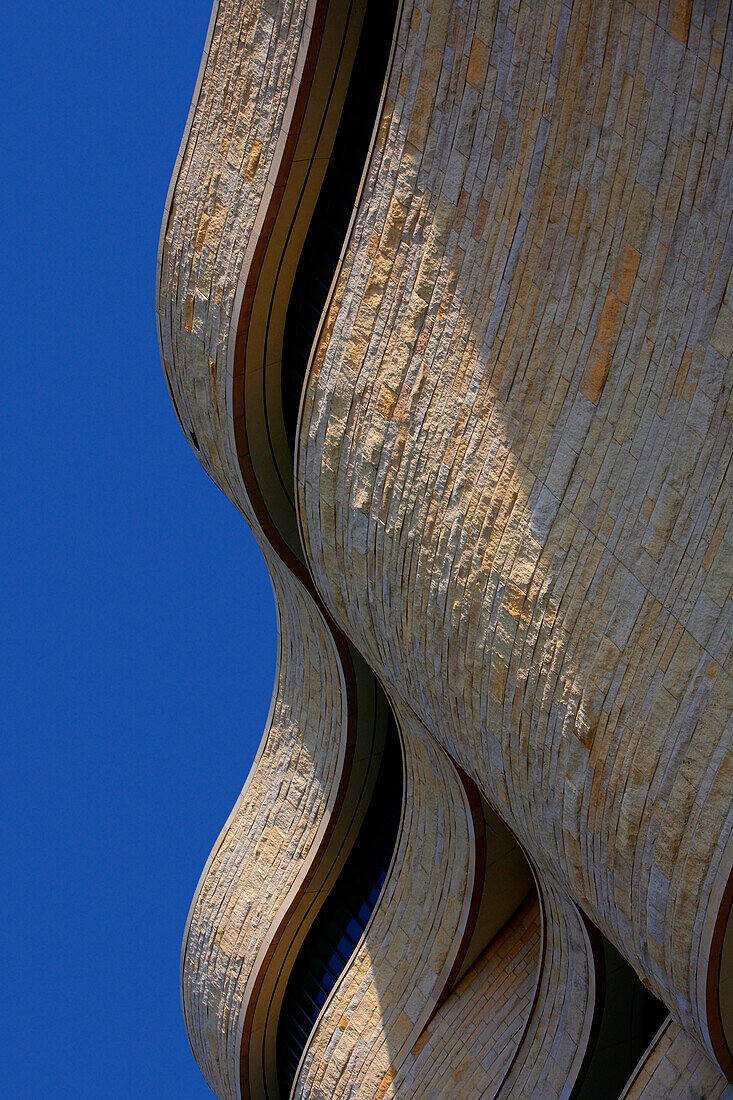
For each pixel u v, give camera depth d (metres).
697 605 12.40
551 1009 19.47
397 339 15.79
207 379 20.06
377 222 15.99
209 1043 27.58
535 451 14.05
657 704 12.90
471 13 14.35
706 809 12.54
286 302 18.97
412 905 22.92
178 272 19.94
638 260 12.73
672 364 12.47
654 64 12.31
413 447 15.60
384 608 16.97
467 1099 20.55
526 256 14.00
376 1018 22.98
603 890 14.62
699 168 12.02
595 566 13.45
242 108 18.27
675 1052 16.45
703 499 12.28
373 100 17.20
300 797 25.22
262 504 21.05
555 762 14.44
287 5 17.09
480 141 14.45
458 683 15.79
